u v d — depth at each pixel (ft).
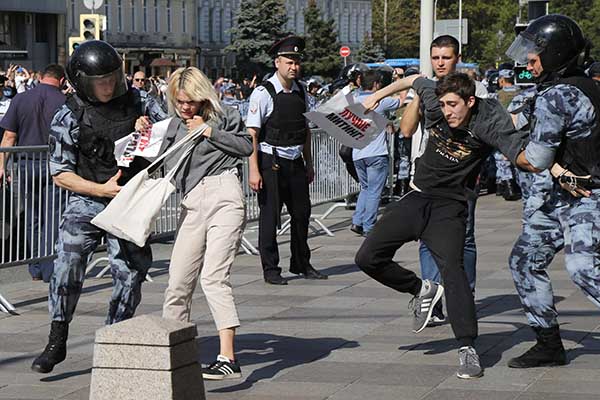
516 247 25.53
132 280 25.02
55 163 24.64
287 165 37.96
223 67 253.44
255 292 36.32
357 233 50.62
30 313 33.53
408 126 27.35
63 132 24.56
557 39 23.49
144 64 187.52
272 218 37.86
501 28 242.37
